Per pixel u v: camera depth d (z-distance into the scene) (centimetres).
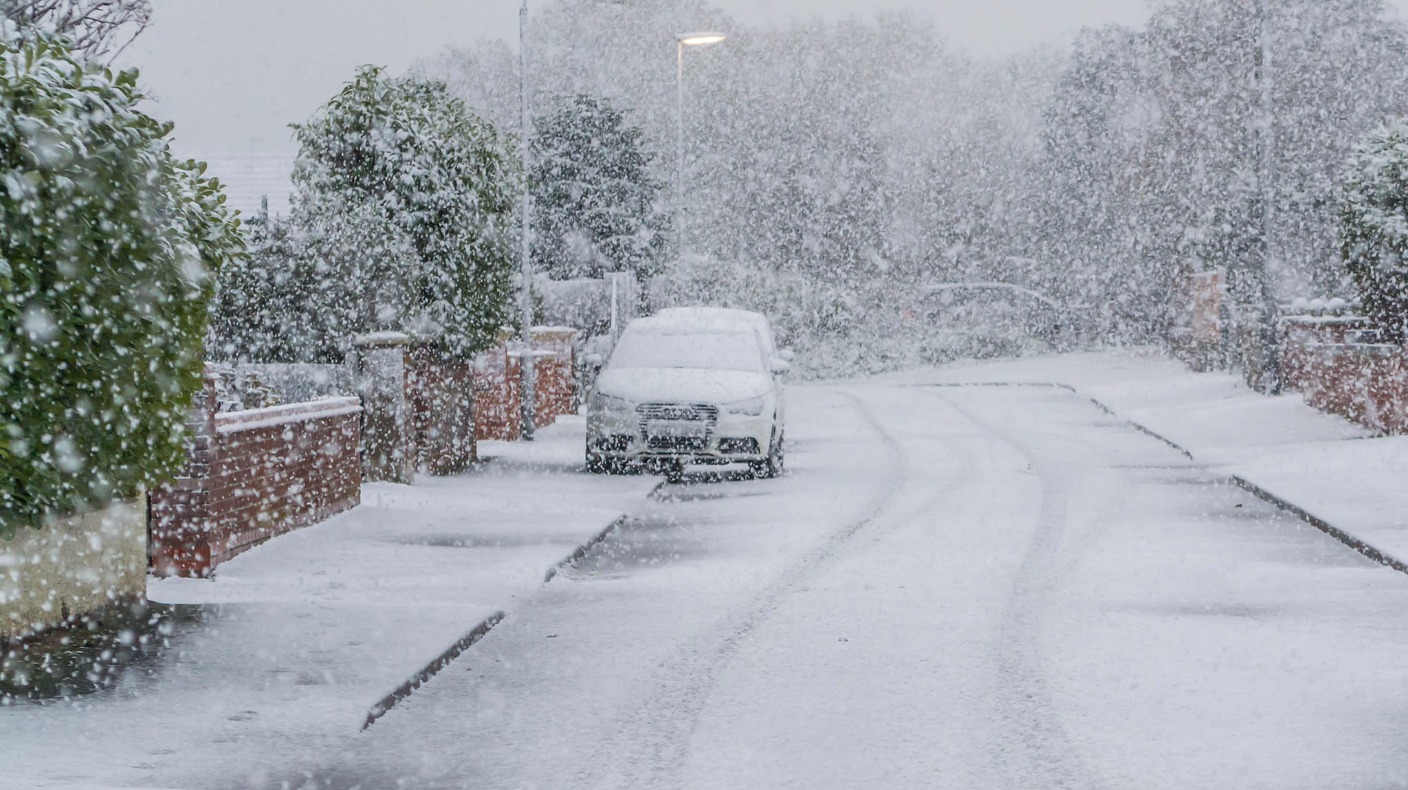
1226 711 758
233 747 690
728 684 828
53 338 810
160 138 898
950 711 764
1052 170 6225
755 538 1418
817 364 5138
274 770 659
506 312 2086
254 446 1291
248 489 1277
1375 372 2261
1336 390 2505
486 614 996
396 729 738
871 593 1112
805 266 6644
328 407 1503
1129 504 1642
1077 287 5969
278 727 722
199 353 1093
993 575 1187
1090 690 805
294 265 1906
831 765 671
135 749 684
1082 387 3759
